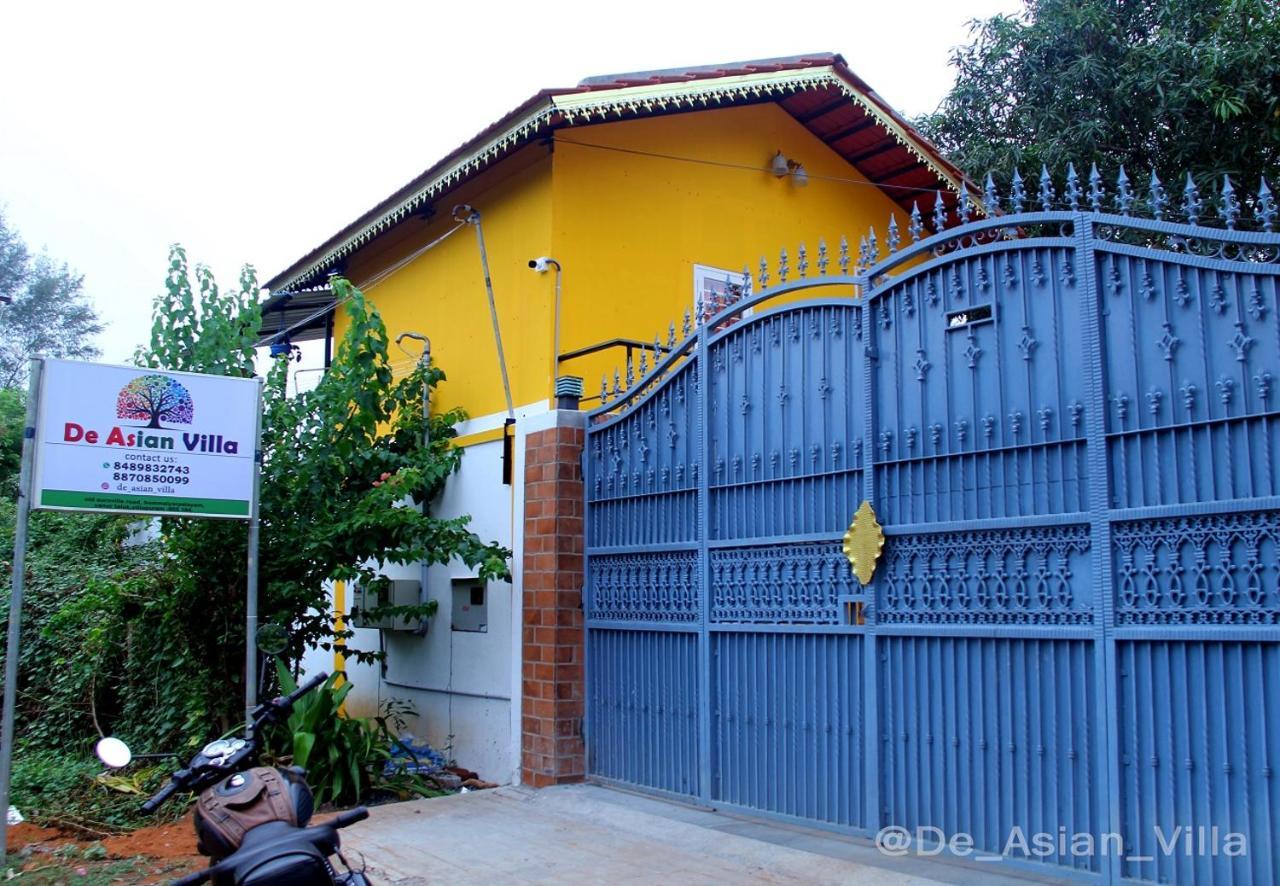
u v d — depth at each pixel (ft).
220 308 28.50
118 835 23.15
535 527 26.73
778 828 20.35
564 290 29.53
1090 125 36.86
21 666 34.12
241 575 27.81
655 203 32.07
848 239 37.86
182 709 27.84
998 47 40.40
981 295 18.15
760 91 31.68
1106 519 15.93
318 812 24.35
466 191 33.35
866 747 19.11
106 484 21.63
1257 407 14.64
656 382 24.88
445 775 28.60
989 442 17.74
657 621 23.93
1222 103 33.91
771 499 21.56
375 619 31.12
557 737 25.39
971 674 17.70
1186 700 15.02
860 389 19.95
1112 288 16.43
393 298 37.50
